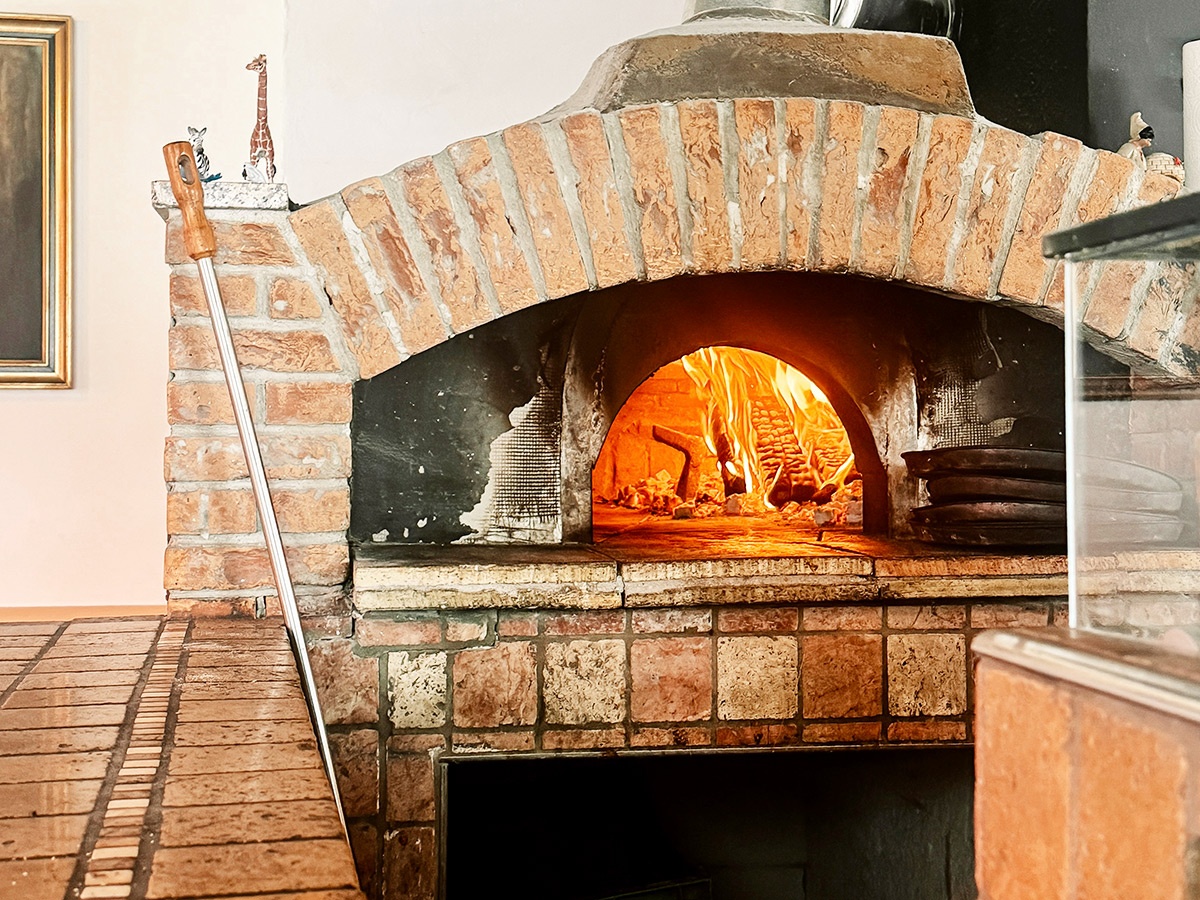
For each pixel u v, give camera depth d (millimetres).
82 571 2725
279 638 1427
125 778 741
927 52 1828
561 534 1882
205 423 1608
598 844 2496
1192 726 372
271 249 1620
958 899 1872
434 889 1666
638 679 1707
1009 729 496
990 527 1835
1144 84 2203
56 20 2643
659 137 1708
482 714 1672
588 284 1708
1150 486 563
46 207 2652
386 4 2361
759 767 2561
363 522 1804
